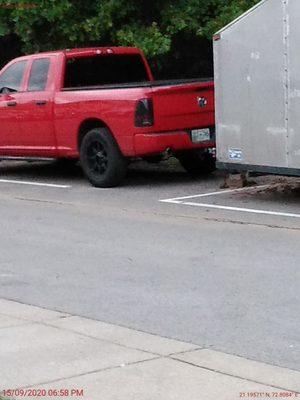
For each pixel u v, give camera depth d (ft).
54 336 23.17
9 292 28.17
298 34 39.19
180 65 64.44
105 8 57.21
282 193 44.96
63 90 50.03
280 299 26.32
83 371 20.33
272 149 41.27
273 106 40.86
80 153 49.55
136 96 46.16
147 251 33.37
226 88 43.06
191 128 47.57
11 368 20.67
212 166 51.57
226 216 39.60
